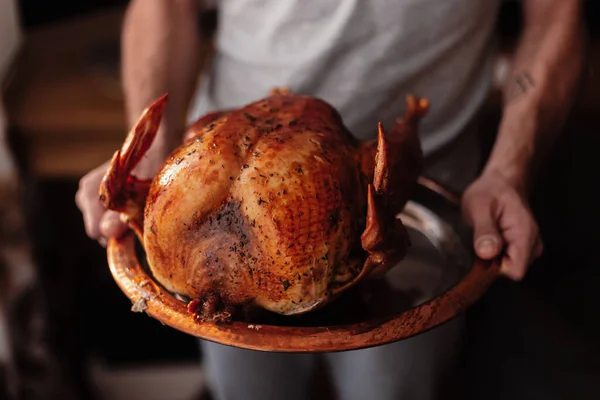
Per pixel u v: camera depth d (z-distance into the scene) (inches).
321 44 39.8
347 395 43.5
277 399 45.9
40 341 66.7
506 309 68.4
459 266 33.8
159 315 27.7
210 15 72.6
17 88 66.5
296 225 26.7
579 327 64.8
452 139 43.1
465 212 34.4
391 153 30.4
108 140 63.8
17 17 74.4
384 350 39.2
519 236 32.7
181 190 27.2
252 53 42.2
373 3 38.6
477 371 64.2
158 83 43.9
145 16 45.3
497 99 63.2
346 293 31.1
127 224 31.5
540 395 59.4
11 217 61.7
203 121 31.0
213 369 46.6
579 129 68.1
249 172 27.0
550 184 70.4
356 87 40.8
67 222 68.0
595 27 73.7
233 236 27.2
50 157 63.8
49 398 69.5
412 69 40.4
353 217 28.2
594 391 58.0
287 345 26.5
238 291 27.7
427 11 39.1
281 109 29.8
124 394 76.6
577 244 71.4
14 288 63.8
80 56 72.0
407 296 31.7
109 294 72.1
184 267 27.8
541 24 43.0
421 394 41.3
